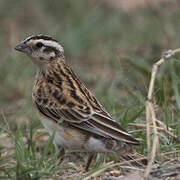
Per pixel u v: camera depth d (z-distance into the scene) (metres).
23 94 18.67
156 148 11.47
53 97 12.55
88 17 23.67
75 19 23.94
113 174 11.68
